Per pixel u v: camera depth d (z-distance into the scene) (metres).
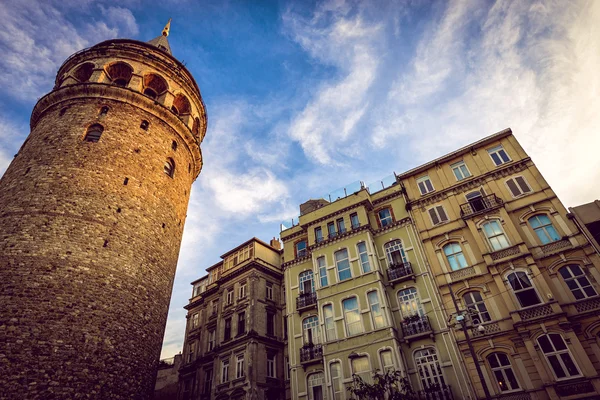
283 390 31.20
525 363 19.95
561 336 19.53
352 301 26.95
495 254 23.38
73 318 19.70
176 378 45.91
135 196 25.78
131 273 23.33
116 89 28.70
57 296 19.77
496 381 20.34
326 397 24.97
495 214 24.59
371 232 29.23
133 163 26.88
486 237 24.31
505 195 25.39
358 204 30.83
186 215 32.03
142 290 23.67
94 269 21.59
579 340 19.17
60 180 23.45
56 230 21.53
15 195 22.72
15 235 20.78
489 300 22.58
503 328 21.36
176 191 29.95
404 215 29.33
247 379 29.22
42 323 18.77
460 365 21.67
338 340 25.83
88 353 19.41
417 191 29.34
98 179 24.50
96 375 19.25
